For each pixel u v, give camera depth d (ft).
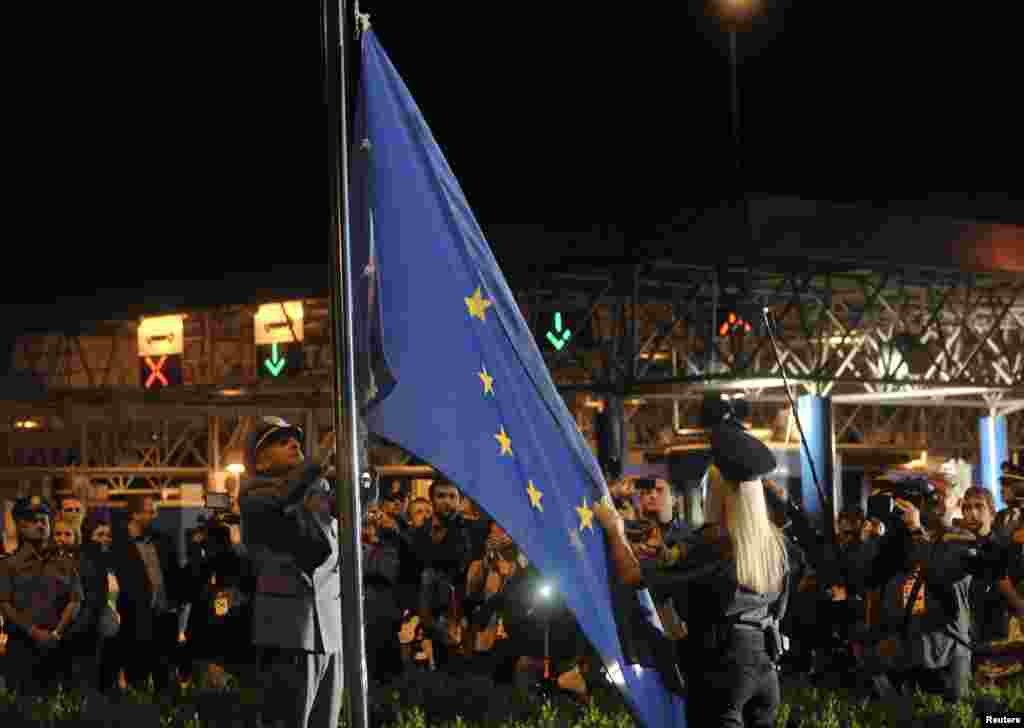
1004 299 141.49
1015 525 44.52
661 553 37.58
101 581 48.96
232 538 52.65
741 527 23.89
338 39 18.08
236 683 43.01
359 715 17.30
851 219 118.52
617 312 119.34
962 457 184.55
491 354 19.57
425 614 51.19
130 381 152.05
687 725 24.27
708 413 24.70
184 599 54.13
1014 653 43.11
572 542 19.84
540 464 19.70
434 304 19.27
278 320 133.69
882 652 41.65
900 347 126.82
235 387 136.05
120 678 50.44
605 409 118.73
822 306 121.60
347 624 17.47
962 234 126.11
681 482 57.21
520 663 44.96
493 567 48.19
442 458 18.78
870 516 42.57
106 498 103.76
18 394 138.31
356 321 19.33
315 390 137.69
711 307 119.75
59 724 35.60
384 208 19.42
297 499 26.68
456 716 37.01
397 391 18.85
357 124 19.74
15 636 45.42
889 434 186.09
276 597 27.43
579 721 35.63
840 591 51.67
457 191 20.15
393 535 51.21
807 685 44.09
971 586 43.75
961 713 36.06
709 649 24.03
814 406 117.80
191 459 160.97
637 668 20.66
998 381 140.05
